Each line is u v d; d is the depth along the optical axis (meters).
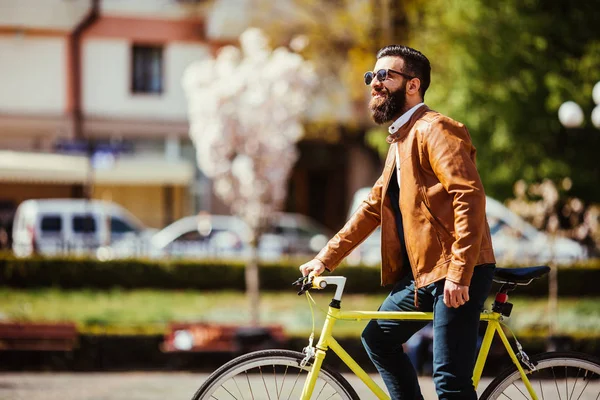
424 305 5.05
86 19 32.91
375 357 5.18
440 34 26.22
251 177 17.98
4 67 32.34
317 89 31.11
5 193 31.34
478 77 25.56
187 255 21.53
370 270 20.05
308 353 5.07
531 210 17.33
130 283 20.02
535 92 25.50
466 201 4.70
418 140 4.90
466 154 4.80
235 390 5.07
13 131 32.47
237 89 18.92
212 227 25.92
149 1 33.44
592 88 25.12
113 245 22.55
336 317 5.09
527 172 25.59
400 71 5.02
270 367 5.14
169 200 33.09
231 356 13.71
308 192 35.16
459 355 4.83
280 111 18.89
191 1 33.53
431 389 9.56
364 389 8.20
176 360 13.75
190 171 30.28
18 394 10.10
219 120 18.64
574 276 19.41
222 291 20.39
